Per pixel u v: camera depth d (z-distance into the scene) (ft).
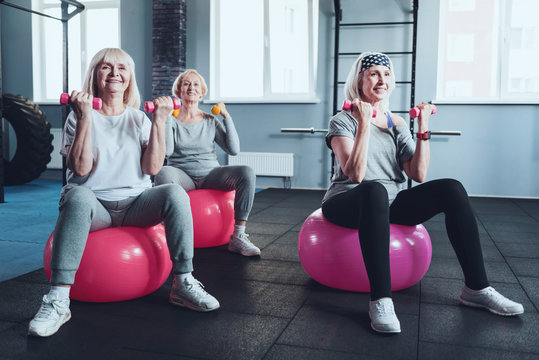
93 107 4.80
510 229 10.67
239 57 18.72
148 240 5.47
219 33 18.54
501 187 16.11
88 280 5.20
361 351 4.31
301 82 18.39
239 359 4.15
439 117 16.26
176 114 7.94
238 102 17.99
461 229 5.19
